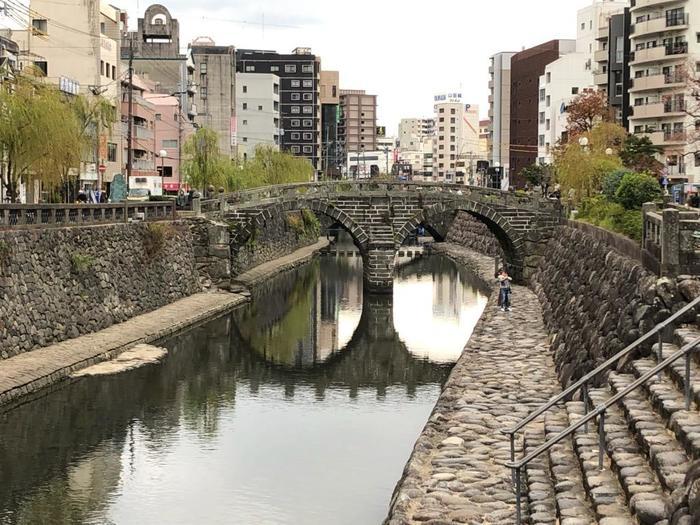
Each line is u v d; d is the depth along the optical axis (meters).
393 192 67.31
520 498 17.31
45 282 38.97
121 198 65.12
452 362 44.91
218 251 63.12
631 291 26.61
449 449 23.06
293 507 23.17
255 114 158.50
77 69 75.00
